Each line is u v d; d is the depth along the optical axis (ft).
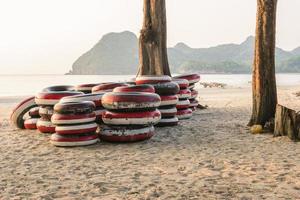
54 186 21.97
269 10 32.96
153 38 48.75
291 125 30.55
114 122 30.12
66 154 27.78
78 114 29.55
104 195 20.77
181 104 40.52
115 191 21.20
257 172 23.30
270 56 33.65
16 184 22.33
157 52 48.78
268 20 33.17
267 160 25.35
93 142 30.07
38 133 35.06
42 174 23.77
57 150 28.89
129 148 29.01
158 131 34.53
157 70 48.73
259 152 27.22
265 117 34.14
